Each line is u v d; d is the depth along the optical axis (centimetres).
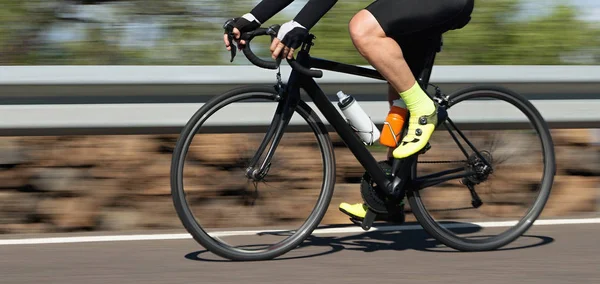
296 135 486
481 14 657
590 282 400
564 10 669
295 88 458
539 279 405
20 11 626
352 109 461
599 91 565
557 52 659
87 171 548
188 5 634
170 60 629
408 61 468
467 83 544
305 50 450
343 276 413
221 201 474
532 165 499
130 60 628
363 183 471
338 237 507
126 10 630
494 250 476
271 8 437
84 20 630
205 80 527
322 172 474
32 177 544
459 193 491
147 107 529
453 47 648
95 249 469
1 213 540
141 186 550
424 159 485
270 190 484
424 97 457
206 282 402
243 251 452
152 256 455
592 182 594
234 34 436
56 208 544
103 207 547
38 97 520
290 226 485
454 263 442
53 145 546
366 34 443
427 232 481
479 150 495
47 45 630
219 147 476
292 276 414
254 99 456
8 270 421
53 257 450
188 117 534
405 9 441
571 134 594
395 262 443
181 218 453
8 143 542
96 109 524
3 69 511
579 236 504
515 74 547
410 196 478
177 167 452
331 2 438
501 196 498
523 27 659
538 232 515
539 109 557
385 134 466
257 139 475
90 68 518
